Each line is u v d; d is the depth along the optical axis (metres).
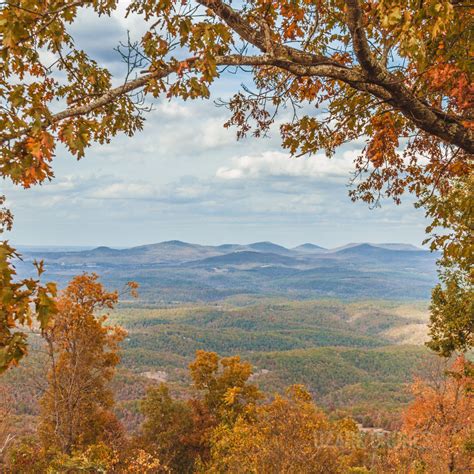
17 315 2.12
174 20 3.18
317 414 11.23
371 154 5.03
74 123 2.66
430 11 2.61
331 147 4.77
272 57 3.23
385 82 3.22
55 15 3.25
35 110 2.48
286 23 4.10
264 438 10.57
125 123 4.11
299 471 10.09
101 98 3.07
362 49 3.04
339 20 4.27
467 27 3.42
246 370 26.94
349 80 3.34
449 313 11.10
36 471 11.33
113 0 3.46
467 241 4.92
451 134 3.49
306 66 3.30
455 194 5.30
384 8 2.74
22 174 2.40
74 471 8.17
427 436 17.81
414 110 3.41
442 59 3.59
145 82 3.19
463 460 16.44
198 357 27.45
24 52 3.56
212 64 2.92
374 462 15.42
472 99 3.56
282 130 4.70
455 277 10.94
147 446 24.91
